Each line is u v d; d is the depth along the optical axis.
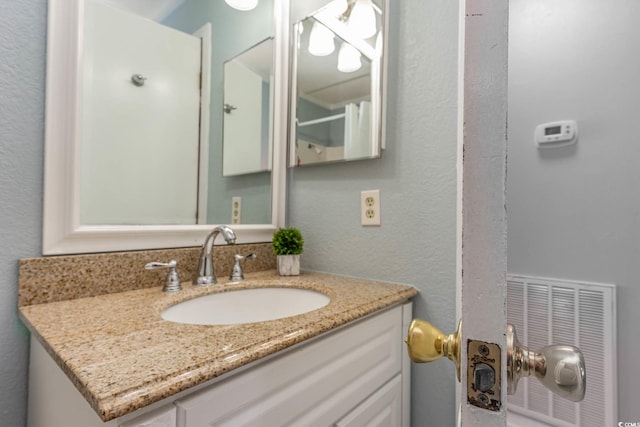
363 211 1.04
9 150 0.65
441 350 0.34
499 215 0.26
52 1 0.70
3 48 0.65
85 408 0.42
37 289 0.67
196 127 0.99
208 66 1.02
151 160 0.89
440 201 0.89
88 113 0.76
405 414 0.88
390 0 1.01
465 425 0.27
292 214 1.24
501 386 0.25
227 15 1.07
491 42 0.26
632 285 1.08
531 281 1.22
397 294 0.84
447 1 0.89
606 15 1.15
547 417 1.13
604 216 1.14
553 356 0.29
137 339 0.50
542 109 1.26
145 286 0.83
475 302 0.27
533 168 1.27
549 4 1.26
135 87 0.86
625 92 1.12
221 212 1.05
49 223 0.70
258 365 0.51
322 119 1.13
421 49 0.94
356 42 1.05
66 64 0.72
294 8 1.23
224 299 0.88
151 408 0.39
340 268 1.09
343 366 0.66
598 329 1.10
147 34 0.88
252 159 1.14
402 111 0.97
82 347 0.47
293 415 0.55
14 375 0.65
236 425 0.47
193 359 0.44
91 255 0.75
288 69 1.24
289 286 0.96
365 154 1.01
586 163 1.17
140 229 0.83
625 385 1.07
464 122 0.27
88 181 0.76
